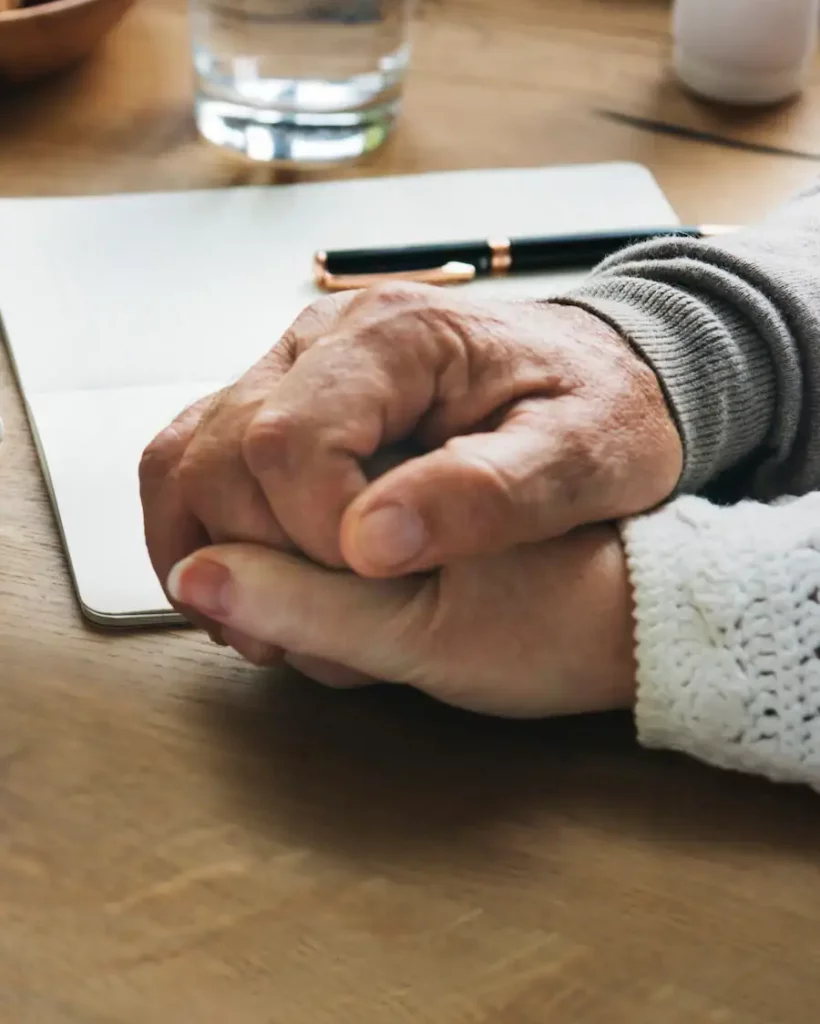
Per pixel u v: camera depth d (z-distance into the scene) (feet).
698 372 2.06
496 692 1.95
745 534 1.96
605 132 2.63
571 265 2.41
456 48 2.78
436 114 2.64
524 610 1.95
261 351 2.27
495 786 1.94
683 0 2.68
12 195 2.44
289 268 2.37
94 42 2.61
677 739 1.94
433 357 1.95
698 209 2.51
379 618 1.93
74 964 1.83
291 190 2.49
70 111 2.59
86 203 2.43
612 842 1.91
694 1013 1.83
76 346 2.25
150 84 2.65
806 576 1.94
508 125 2.63
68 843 1.89
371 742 1.95
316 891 1.87
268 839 1.90
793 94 2.72
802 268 2.13
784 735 1.92
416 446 1.97
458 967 1.84
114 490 2.11
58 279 2.32
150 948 1.84
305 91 2.52
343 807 1.92
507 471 1.90
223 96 2.52
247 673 1.99
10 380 2.22
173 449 1.99
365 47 2.51
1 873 1.87
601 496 1.96
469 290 2.37
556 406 1.96
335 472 1.91
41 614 2.02
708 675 1.93
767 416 2.10
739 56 2.65
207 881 1.87
